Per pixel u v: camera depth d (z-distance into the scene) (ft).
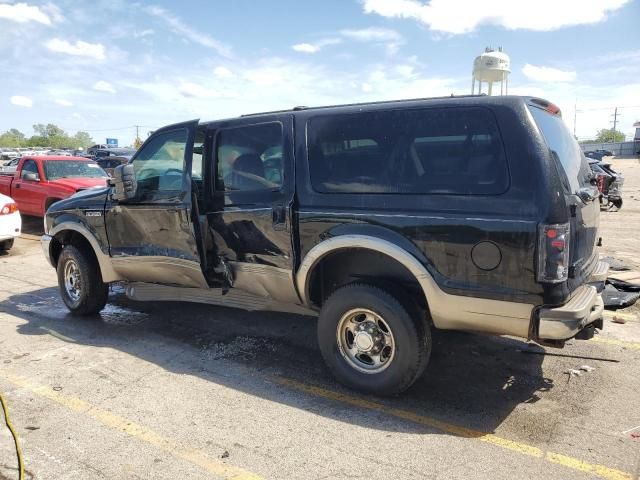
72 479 9.56
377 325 12.59
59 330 17.75
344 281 13.55
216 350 15.88
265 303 14.75
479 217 10.75
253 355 15.46
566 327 10.31
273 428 11.30
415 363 12.03
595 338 16.46
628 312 18.98
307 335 17.13
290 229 13.20
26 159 40.55
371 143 12.30
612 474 9.61
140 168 16.29
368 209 12.09
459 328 11.60
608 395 12.70
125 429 11.28
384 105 12.33
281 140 13.57
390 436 10.96
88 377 13.94
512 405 12.28
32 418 11.75
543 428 11.24
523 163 10.47
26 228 41.65
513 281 10.54
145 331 17.58
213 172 14.92
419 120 11.75
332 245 12.46
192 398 12.71
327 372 14.24
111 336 17.15
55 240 19.44
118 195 15.94
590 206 12.37
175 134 15.38
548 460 10.05
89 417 11.80
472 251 10.85
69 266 19.17
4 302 21.31
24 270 27.55
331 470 9.80
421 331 12.03
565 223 10.26
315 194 12.90
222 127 14.78
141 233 16.39
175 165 15.40
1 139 401.49
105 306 20.52
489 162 10.84
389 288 12.16
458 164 11.19
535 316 10.57
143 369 14.47
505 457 10.16
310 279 13.42
